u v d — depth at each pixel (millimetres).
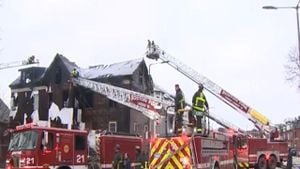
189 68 33094
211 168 18859
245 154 29797
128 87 50875
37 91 55438
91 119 51000
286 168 33094
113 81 51719
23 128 22312
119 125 50281
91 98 51438
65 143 22812
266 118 33469
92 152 25672
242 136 26406
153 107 31094
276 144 34156
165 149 17500
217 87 33062
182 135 17438
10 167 22328
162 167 17438
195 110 18297
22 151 21938
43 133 21891
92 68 55594
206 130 18812
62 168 22562
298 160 62812
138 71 52062
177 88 18625
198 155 17703
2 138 43906
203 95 18625
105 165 25875
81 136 23719
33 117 52500
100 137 26094
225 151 21141
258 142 32156
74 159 23219
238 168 25469
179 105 18375
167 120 18516
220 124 30969
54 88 53844
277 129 34688
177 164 17250
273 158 33656
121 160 23203
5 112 56750
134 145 27766
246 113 33094
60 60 53938
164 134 18016
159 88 41250
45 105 54406
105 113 50844
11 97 57812
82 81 40219
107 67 54281
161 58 33281
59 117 37938
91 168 25266
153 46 33156
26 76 57281
